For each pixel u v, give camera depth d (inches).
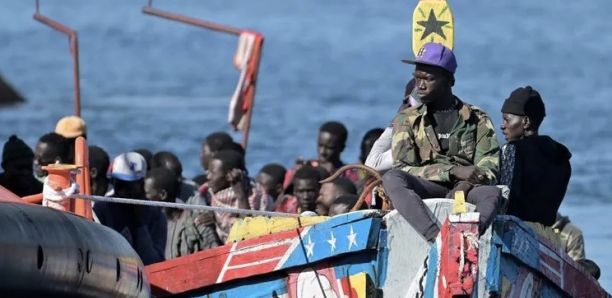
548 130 3014.3
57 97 4244.6
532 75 4931.1
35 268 890.7
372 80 5022.1
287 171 1734.7
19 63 6486.2
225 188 1450.5
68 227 929.5
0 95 1827.0
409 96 1138.0
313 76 5329.7
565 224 1395.2
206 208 1018.7
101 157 1355.8
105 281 952.9
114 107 3838.6
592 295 1070.4
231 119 1898.4
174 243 1435.8
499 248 969.5
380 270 987.3
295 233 1019.9
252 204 1466.5
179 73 5674.2
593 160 2534.5
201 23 1918.1
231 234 1071.6
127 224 1311.5
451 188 1021.8
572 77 4798.2
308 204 1449.3
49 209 933.2
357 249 987.9
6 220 885.2
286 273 1033.5
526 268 1001.5
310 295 1018.7
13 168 1338.6
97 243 949.8
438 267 948.0
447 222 929.5
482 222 948.0
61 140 1412.4
